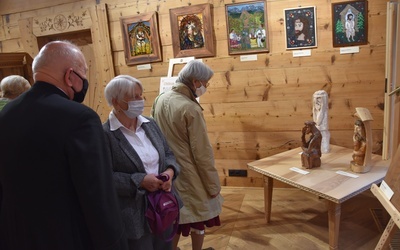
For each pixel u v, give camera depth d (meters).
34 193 0.95
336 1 2.72
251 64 3.03
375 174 2.09
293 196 3.01
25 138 0.94
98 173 0.97
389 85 2.52
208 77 1.85
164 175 1.45
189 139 1.79
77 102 1.03
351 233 2.32
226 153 3.30
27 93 1.02
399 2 2.39
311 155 2.24
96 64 3.48
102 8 3.31
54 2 3.47
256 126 3.16
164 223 1.41
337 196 1.81
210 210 1.86
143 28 3.22
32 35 3.62
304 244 2.25
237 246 2.29
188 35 3.11
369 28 2.70
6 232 1.05
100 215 0.97
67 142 0.93
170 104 1.79
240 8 2.93
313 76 2.91
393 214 1.53
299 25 2.83
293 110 3.02
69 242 0.97
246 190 3.24
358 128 2.12
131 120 1.48
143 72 3.37
